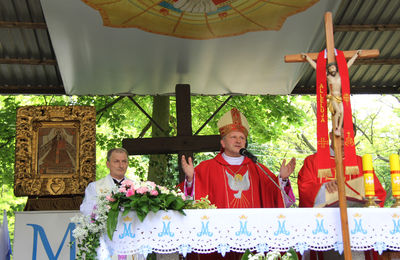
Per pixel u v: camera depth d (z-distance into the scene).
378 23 8.11
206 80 8.70
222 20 7.32
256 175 5.66
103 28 7.27
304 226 4.02
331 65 4.37
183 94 8.31
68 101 12.40
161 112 10.17
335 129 4.20
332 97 4.29
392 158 4.47
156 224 3.92
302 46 7.84
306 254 5.12
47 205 6.98
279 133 12.65
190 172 5.10
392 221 4.08
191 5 6.95
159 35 7.55
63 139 7.25
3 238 5.55
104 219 3.90
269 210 4.02
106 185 5.94
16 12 7.68
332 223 4.04
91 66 8.08
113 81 8.55
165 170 9.44
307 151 21.83
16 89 8.93
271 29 7.48
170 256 4.30
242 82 8.75
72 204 7.01
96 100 11.87
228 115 5.79
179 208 3.94
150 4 6.94
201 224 3.95
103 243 4.07
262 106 12.06
